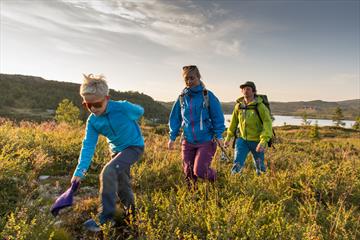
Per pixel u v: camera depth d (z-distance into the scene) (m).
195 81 4.89
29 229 3.06
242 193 5.11
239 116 6.48
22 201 4.18
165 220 3.61
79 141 8.27
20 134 8.51
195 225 3.59
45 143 7.68
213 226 3.50
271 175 5.96
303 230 3.55
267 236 3.43
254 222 3.59
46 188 5.15
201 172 4.82
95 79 3.53
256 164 6.53
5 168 4.98
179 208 4.07
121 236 3.61
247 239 3.41
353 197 5.56
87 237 3.59
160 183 5.62
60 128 12.06
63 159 6.80
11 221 3.03
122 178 3.88
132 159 3.84
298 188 5.60
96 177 5.75
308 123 92.25
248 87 6.27
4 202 4.12
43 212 3.98
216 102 4.91
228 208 3.88
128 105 3.84
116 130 3.79
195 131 4.91
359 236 3.91
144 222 3.56
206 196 4.72
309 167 6.46
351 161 7.91
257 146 6.15
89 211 4.22
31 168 5.92
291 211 4.74
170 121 5.29
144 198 4.27
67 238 3.43
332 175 6.00
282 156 9.20
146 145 9.84
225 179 5.74
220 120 4.90
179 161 6.79
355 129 83.00
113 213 3.62
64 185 5.43
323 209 4.67
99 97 3.52
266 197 5.00
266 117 6.21
